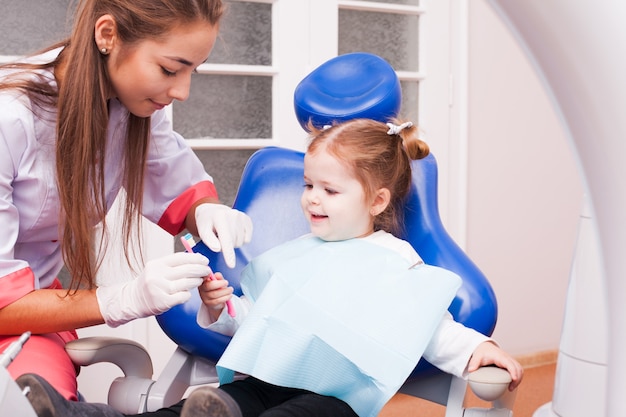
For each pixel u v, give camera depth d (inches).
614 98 8.4
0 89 41.2
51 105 41.8
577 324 47.0
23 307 39.9
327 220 48.3
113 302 40.6
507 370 40.5
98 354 43.4
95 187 42.7
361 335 43.7
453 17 102.5
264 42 89.3
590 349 46.3
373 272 46.5
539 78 9.3
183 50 39.2
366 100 50.1
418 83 102.0
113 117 44.9
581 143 9.0
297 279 46.8
